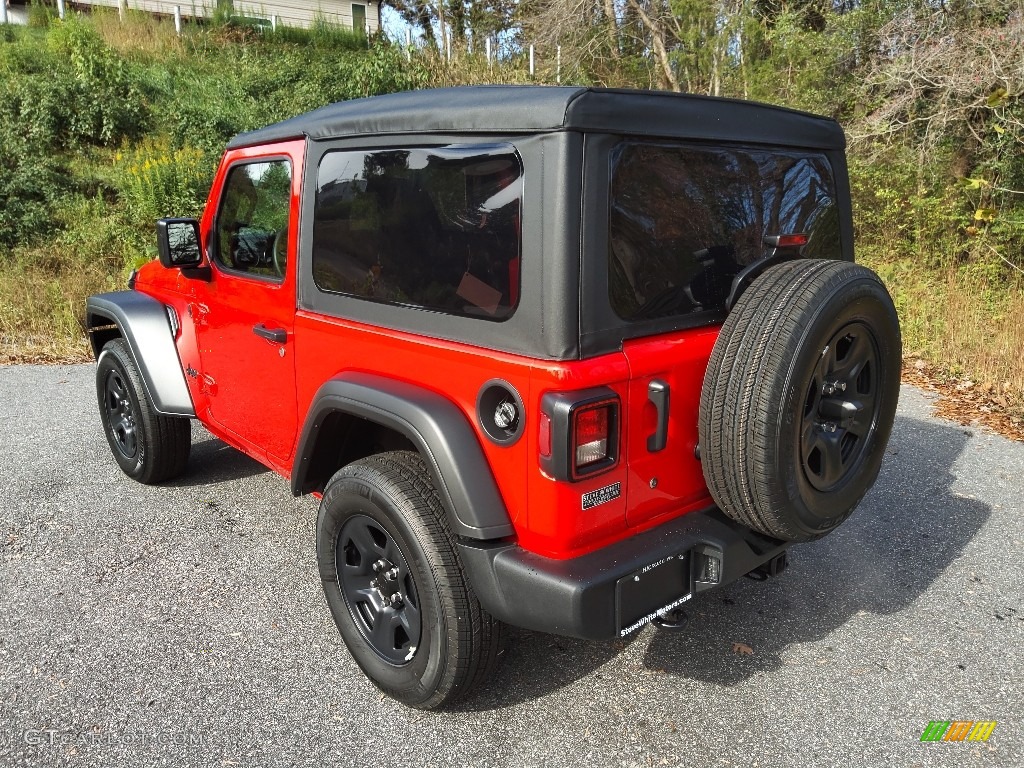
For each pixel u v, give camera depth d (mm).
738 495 2342
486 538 2318
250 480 4695
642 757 2521
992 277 8672
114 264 10516
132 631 3188
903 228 9820
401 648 2740
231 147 3502
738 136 2592
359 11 26672
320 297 2928
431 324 2488
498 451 2328
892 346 2637
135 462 4504
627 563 2275
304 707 2748
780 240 2637
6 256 10328
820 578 3646
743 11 14102
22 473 4773
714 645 3135
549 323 2146
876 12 11359
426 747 2561
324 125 2869
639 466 2365
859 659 3037
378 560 2715
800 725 2670
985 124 9344
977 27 9617
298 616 3312
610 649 3102
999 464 5004
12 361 7461
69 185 12055
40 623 3236
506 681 2900
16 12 21875
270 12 24625
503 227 2252
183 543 3928
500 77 17953
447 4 25750
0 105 13578
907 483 4723
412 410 2416
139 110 14461
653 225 2354
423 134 2461
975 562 3781
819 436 2480
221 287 3584
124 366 4242
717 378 2303
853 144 10492
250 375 3486
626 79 17609
